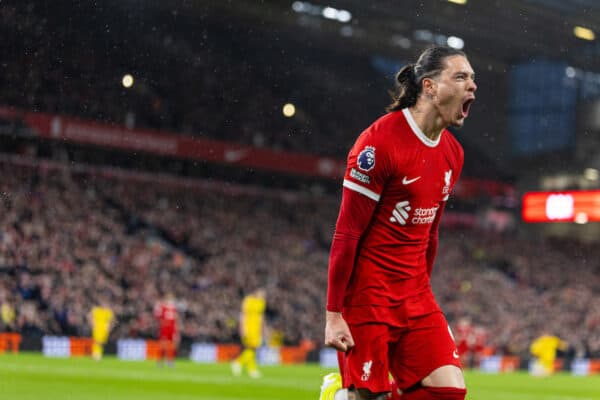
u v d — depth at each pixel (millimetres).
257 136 49594
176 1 20391
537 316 54062
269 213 52688
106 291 36031
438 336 5801
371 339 5711
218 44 24516
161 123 44500
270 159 50469
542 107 56250
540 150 57531
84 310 34344
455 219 61938
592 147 58281
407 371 5793
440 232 60219
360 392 5715
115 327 35156
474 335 38812
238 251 47062
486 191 58906
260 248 48500
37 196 40344
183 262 42844
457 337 37938
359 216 5625
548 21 27688
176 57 23375
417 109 5711
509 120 56906
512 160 58219
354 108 54438
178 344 35969
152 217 45969
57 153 42031
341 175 54594
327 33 48094
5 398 14453
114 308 35562
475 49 35156
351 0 42094
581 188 59156
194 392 17812
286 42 47438
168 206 47625
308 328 42562
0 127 37500
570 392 24203
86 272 36625
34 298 33688
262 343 37969
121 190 45969
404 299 5812
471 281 55375
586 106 57438
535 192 58562
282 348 37031
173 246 45281
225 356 36688
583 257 64000
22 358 27859
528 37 29188
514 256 60719
